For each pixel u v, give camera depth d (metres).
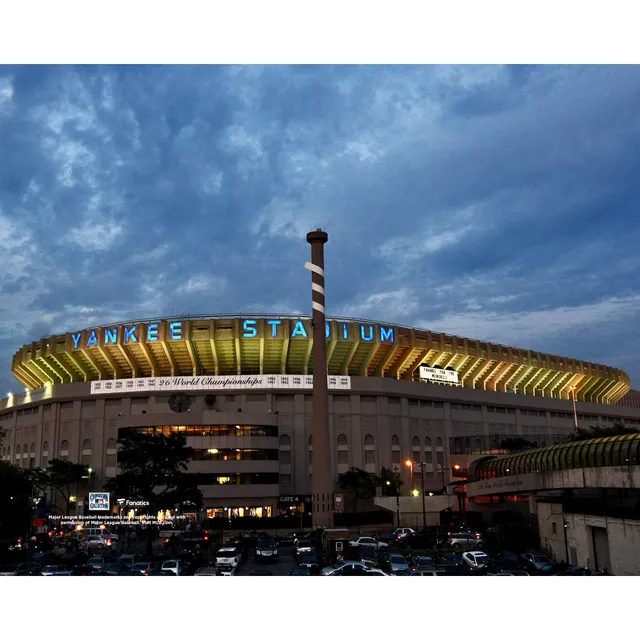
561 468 59.25
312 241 102.44
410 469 124.50
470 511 91.81
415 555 61.34
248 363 123.62
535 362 154.88
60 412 124.81
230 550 54.78
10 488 65.00
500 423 148.38
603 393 183.62
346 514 101.44
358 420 123.88
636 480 48.25
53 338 127.44
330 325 120.56
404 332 128.50
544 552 57.88
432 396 134.38
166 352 119.12
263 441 109.00
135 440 78.25
